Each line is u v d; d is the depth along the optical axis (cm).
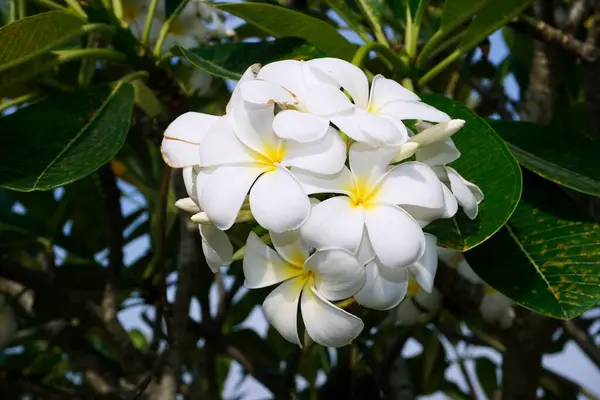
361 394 121
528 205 77
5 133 76
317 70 65
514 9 80
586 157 78
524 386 98
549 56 104
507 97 137
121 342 100
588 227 75
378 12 88
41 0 89
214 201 62
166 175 90
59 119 77
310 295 64
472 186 68
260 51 84
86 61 90
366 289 63
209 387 112
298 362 120
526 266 73
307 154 62
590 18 117
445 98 75
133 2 94
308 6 123
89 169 72
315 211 61
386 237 61
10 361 139
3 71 82
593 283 71
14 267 101
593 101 95
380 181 63
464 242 69
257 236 66
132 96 80
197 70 105
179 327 94
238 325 132
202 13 98
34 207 115
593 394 129
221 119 64
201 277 113
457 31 95
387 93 66
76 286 109
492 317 93
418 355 137
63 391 112
